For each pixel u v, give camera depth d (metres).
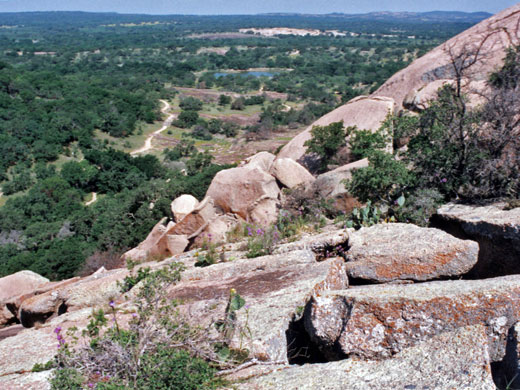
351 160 17.97
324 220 10.52
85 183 56.53
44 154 63.69
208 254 8.59
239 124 93.62
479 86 15.51
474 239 6.80
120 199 45.38
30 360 5.02
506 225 6.06
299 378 3.78
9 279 13.95
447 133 10.68
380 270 5.78
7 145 61.75
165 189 31.91
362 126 18.36
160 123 93.06
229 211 13.91
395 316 4.01
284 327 4.80
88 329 5.18
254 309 5.24
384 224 7.34
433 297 4.03
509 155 9.79
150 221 26.75
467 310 3.92
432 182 10.40
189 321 4.80
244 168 14.39
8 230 43.50
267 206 13.44
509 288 4.01
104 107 88.06
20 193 53.88
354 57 194.75
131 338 4.25
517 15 18.17
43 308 9.16
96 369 4.18
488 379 3.19
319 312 4.36
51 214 46.47
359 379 3.58
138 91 118.62
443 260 5.54
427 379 3.34
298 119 89.44
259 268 6.85
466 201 9.20
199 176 31.50
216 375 4.12
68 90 104.88
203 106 111.50
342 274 5.93
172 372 3.75
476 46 17.52
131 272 8.87
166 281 5.22
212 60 196.38
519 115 10.50
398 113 18.11
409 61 171.88
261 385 3.80
